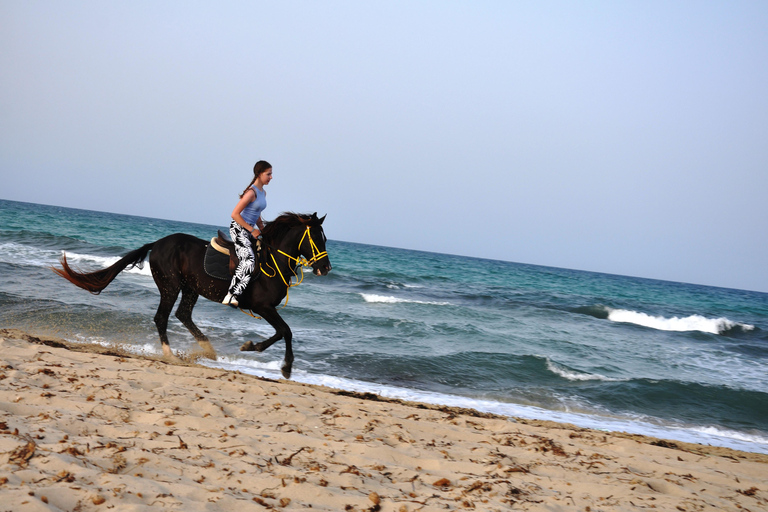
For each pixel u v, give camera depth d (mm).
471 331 13219
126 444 3223
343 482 3084
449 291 24391
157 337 8867
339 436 4098
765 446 7289
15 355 5473
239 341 9414
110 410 3898
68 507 2256
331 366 8711
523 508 3002
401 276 30281
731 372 12492
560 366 10266
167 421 3834
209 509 2457
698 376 11539
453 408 6516
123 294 12312
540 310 21109
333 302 16453
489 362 10062
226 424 3961
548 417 7375
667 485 3836
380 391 7590
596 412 8047
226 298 6699
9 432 3016
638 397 8961
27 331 8219
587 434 5484
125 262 7074
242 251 6633
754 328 23359
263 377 6891
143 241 34062
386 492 3031
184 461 3084
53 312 9617
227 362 8008
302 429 4148
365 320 13078
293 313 12898
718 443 7145
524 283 39562
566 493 3410
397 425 4719
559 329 16312
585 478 3822
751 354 16047
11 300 10047
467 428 5113
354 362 9094
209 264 6738
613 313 24031
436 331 12875
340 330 11828
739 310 36406
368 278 26344
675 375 11359
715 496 3789
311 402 5125
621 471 4082
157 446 3266
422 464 3719
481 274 44000
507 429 5242
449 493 3119
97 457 2883
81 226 41375
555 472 3889
